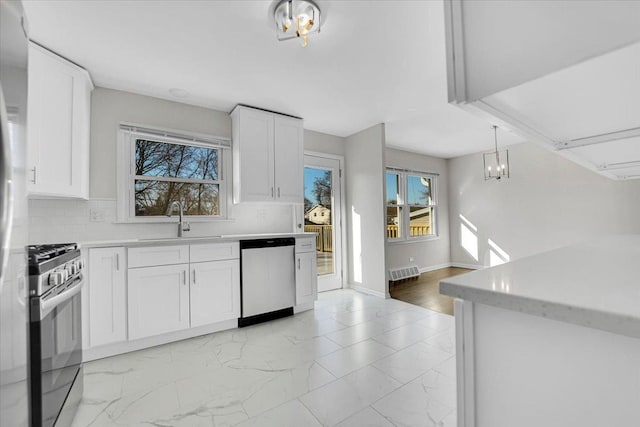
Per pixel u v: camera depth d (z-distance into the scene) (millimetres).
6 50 766
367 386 1728
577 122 747
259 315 2826
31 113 1888
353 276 4191
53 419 1226
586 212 4367
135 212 2709
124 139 2658
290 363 2010
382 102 3078
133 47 2045
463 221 5840
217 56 2176
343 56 2203
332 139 4242
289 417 1460
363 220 4027
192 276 2418
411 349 2221
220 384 1756
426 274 5277
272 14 1749
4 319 768
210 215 3131
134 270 2176
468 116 3553
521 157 5023
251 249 2736
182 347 2273
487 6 563
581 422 457
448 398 1608
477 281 573
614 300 427
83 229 2434
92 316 2023
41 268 1130
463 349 577
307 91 2783
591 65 464
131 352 2191
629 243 1216
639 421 408
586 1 459
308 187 4012
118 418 1463
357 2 1664
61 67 2088
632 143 883
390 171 5168
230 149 3244
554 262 797
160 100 2857
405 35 1965
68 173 2123
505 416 531
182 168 2990
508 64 538
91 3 1631
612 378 431
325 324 2770
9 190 685
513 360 523
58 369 1293
